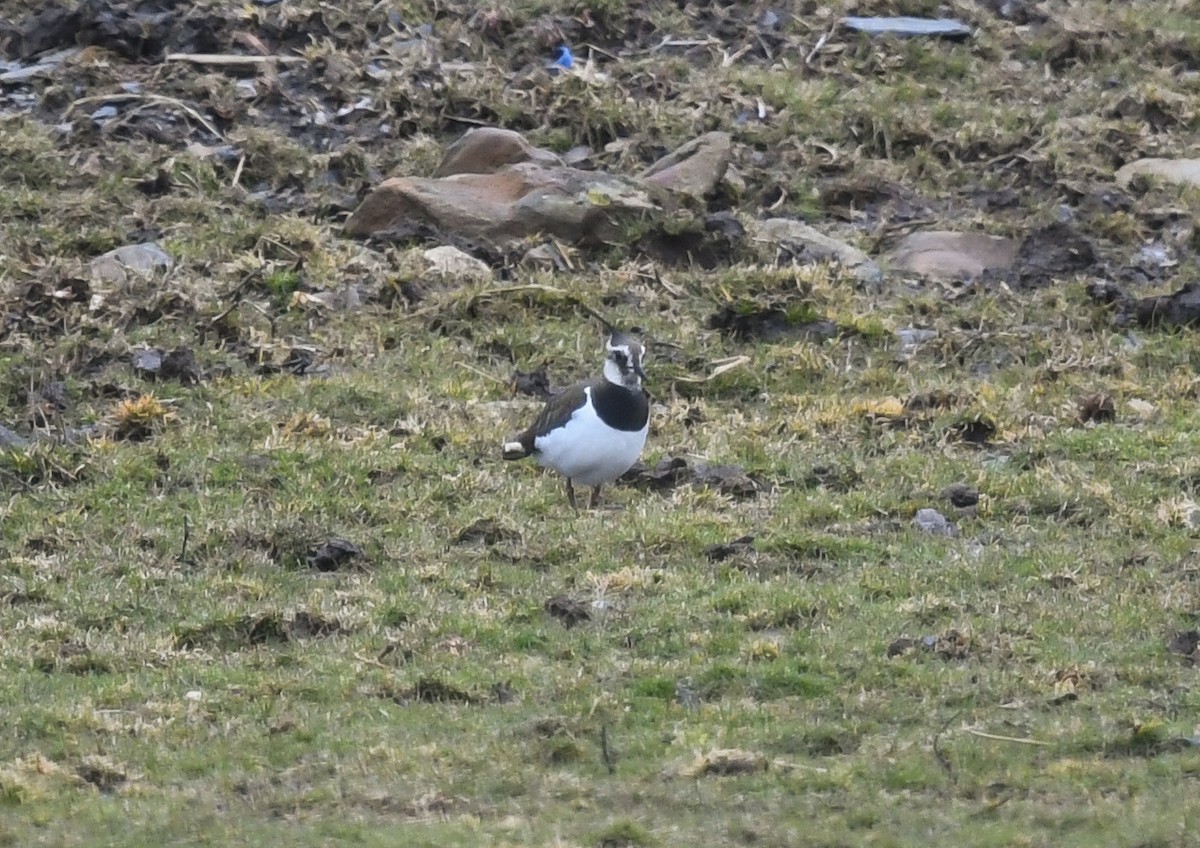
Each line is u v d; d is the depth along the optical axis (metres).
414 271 18.86
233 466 14.85
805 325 18.28
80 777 10.09
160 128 22.53
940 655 11.81
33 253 19.17
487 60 25.03
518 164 20.88
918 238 20.77
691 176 21.38
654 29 26.12
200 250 19.42
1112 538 13.91
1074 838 9.31
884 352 17.92
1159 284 20.03
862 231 21.27
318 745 10.54
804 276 18.97
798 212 21.55
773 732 10.66
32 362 16.50
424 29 25.58
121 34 24.53
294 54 24.75
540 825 9.45
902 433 16.02
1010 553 13.52
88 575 13.08
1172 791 9.91
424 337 17.88
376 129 22.94
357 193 21.22
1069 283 19.72
